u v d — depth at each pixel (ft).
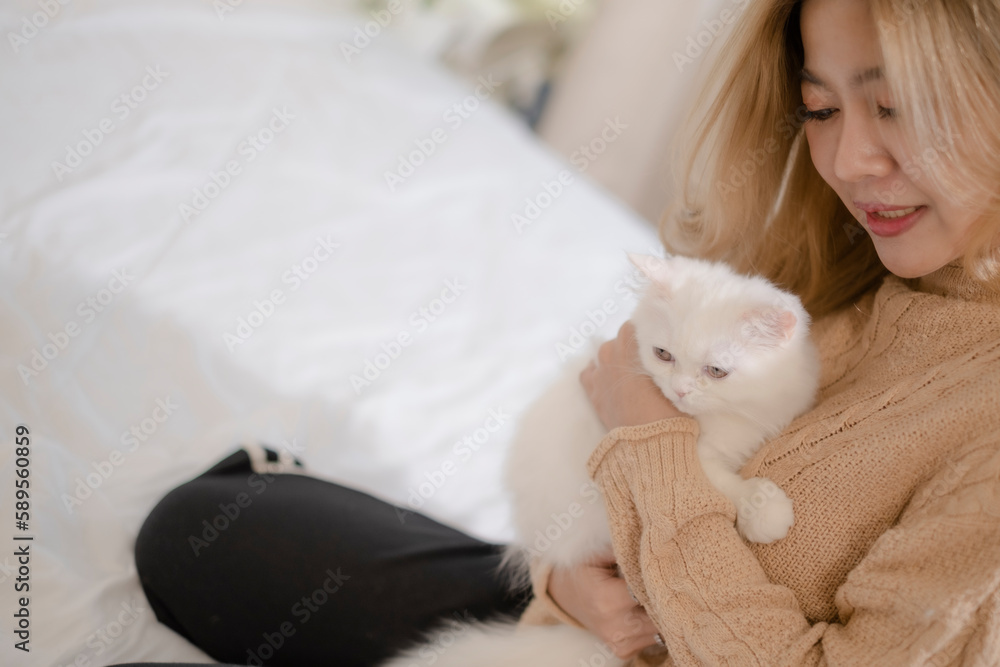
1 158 6.72
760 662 2.66
